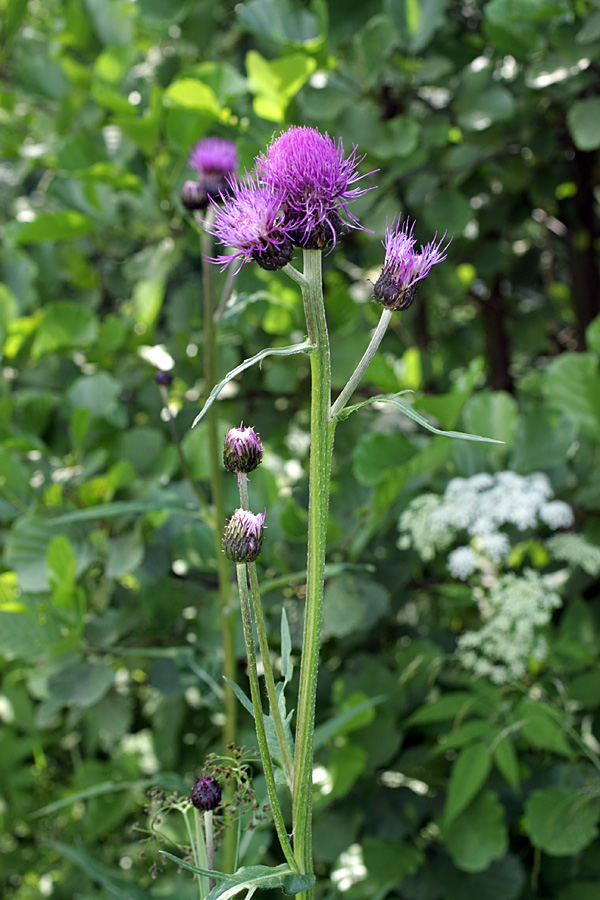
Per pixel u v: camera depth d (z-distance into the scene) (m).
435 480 1.05
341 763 0.91
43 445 1.10
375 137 1.10
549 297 1.82
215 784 0.54
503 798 1.02
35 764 1.46
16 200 1.66
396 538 1.11
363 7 1.22
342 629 0.95
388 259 0.49
